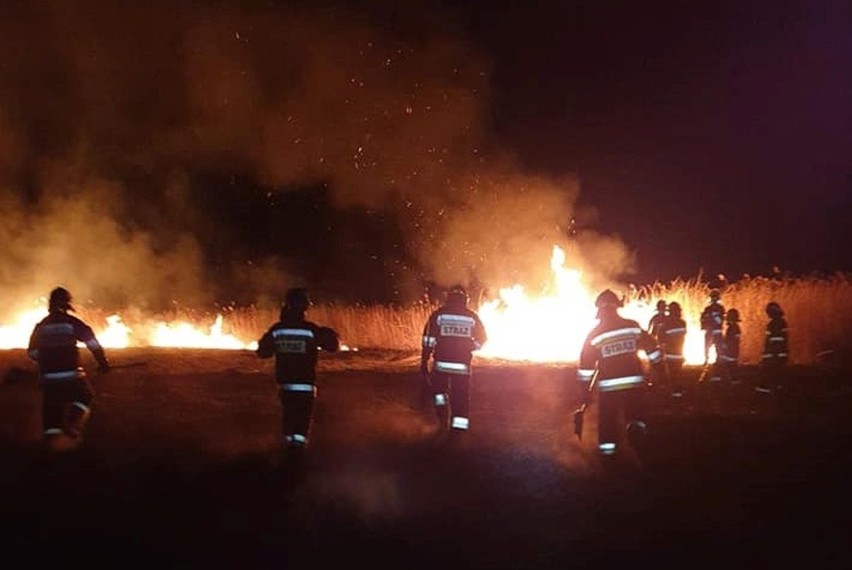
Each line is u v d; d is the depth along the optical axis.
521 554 8.14
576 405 15.54
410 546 8.37
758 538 8.52
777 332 18.05
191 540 8.52
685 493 10.04
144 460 11.46
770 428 13.48
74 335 11.65
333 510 9.47
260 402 15.31
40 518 9.18
